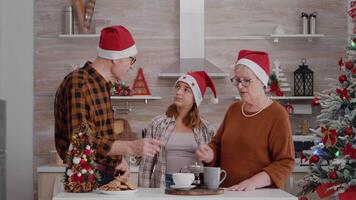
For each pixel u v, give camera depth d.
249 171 3.42
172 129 4.14
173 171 4.06
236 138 3.46
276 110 3.43
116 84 6.38
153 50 6.61
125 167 3.43
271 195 3.01
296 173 5.84
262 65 3.46
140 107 6.58
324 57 6.64
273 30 6.61
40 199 5.84
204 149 3.58
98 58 3.38
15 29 6.55
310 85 6.50
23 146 6.56
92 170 3.09
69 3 6.60
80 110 3.14
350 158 4.64
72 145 3.08
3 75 6.54
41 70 6.59
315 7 6.64
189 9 6.46
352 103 4.82
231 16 6.63
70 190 3.06
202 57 6.47
